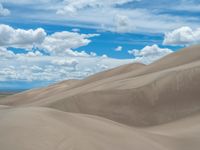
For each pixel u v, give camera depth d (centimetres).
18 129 1432
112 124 2192
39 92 9888
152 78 5150
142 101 4722
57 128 1555
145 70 7094
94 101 5006
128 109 4691
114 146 1669
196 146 2238
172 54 7588
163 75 5066
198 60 6288
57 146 1391
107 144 1648
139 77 5703
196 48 7425
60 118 1778
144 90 4822
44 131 1470
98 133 1750
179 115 4366
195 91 4634
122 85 5344
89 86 6475
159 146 1998
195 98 4547
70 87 9081
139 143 1894
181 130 3014
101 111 4819
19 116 1592
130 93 4859
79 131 1636
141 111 4612
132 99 4788
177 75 4894
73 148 1422
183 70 4959
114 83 5700
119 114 4675
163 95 4697
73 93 6016
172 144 2216
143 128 3750
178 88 4731
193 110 4362
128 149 1709
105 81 6769
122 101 4816
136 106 4700
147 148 1855
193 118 3966
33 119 1576
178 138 2439
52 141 1409
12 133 1391
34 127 1485
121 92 4959
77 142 1485
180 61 6956
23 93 10306
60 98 5719
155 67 7119
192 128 3078
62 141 1448
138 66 9444
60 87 9906
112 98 4919
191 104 4466
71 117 1884
